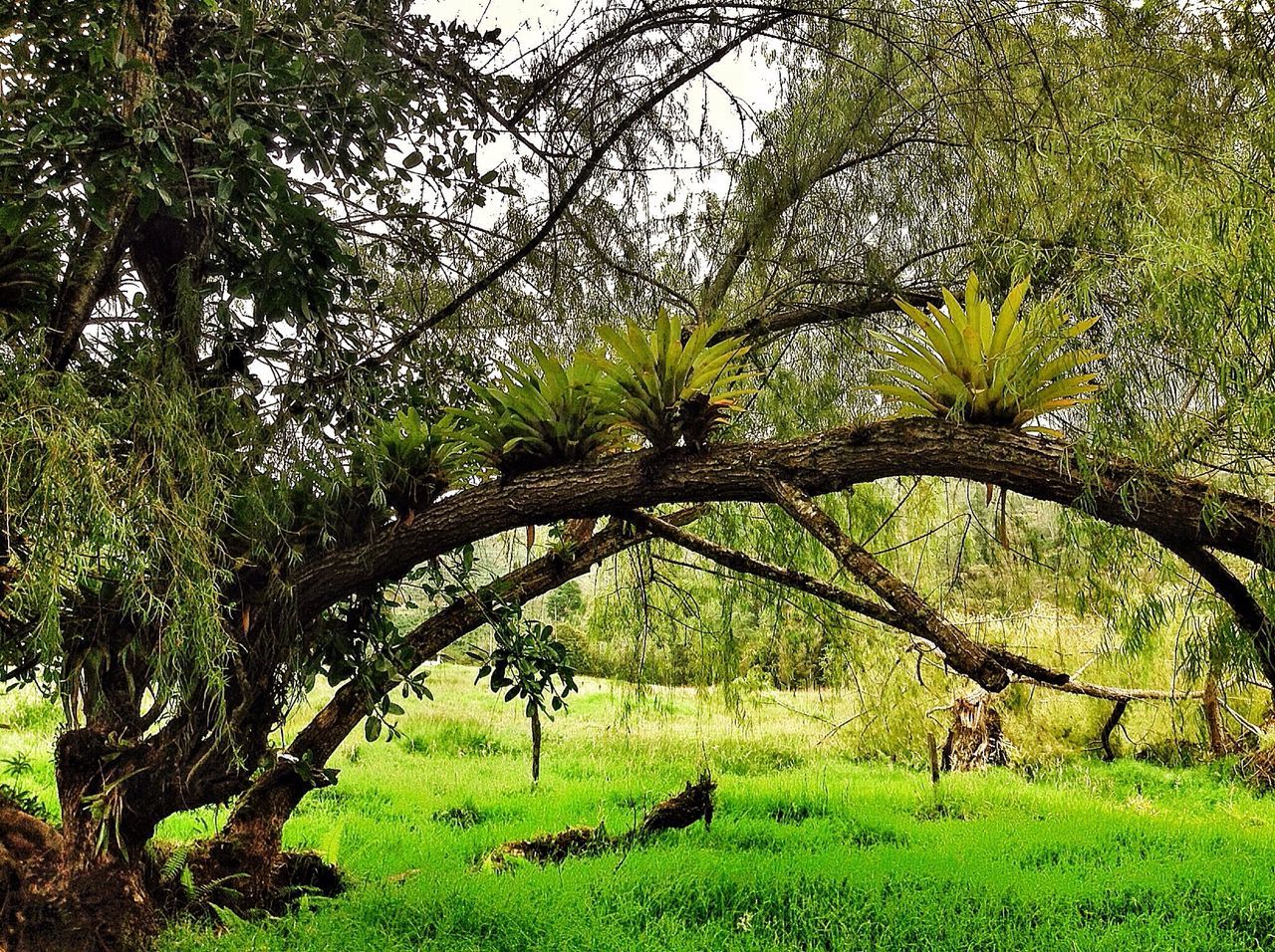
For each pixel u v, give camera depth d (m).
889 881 4.70
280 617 3.13
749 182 4.35
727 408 2.88
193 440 2.75
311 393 3.08
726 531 5.14
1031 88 3.88
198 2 2.94
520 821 6.57
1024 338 2.55
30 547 2.37
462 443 3.09
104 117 2.43
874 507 5.75
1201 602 3.66
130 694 3.26
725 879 4.59
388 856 5.22
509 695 3.85
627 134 4.02
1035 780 9.45
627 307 4.61
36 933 3.06
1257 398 2.62
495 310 4.31
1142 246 3.00
